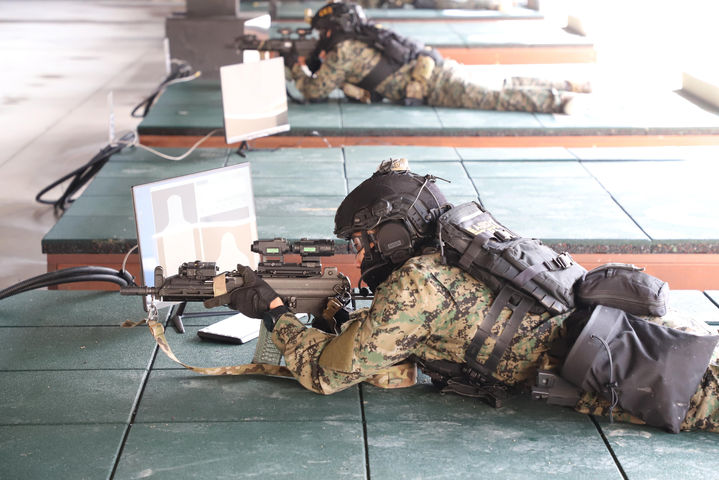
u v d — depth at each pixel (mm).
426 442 3070
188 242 4031
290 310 3480
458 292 3111
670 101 9305
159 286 3402
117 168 7039
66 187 8602
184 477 2838
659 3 14469
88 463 2912
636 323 3051
